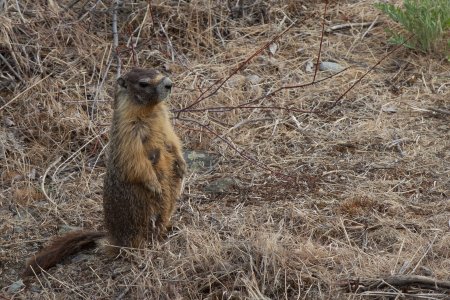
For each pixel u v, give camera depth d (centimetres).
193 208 879
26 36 1117
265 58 1133
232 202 887
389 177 909
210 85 1083
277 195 889
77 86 1064
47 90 1057
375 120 1018
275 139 996
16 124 1027
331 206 859
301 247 763
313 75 1106
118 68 1059
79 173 963
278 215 849
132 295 751
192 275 754
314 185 901
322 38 1082
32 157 990
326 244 800
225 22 1195
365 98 1062
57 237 847
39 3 1158
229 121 1028
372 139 984
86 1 1186
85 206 915
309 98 1065
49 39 1120
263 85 1091
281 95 1070
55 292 777
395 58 1135
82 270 803
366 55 1145
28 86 1059
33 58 1100
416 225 816
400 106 1044
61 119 1018
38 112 1030
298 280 724
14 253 851
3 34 1088
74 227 886
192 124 1020
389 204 856
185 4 1189
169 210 823
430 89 1073
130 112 784
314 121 1026
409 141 975
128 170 783
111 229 812
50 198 924
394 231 807
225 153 974
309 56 1142
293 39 1173
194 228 830
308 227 823
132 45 1101
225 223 836
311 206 863
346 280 724
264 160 959
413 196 872
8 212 913
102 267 800
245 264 743
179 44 1160
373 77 1097
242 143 991
